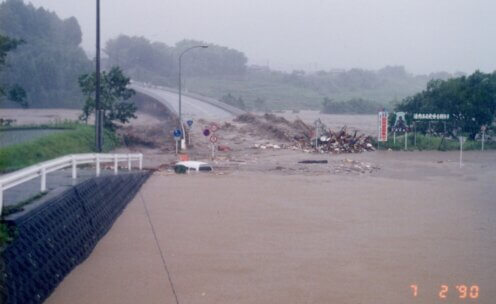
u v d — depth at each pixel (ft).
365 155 167.22
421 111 208.64
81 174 68.13
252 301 38.55
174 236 57.36
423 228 62.75
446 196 88.79
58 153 113.19
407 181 108.99
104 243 54.03
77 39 390.63
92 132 152.46
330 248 53.06
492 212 73.87
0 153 86.22
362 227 62.95
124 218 66.49
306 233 59.52
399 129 189.26
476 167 138.72
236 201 79.41
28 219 38.17
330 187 96.58
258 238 56.80
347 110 464.24
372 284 42.34
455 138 203.41
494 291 40.78
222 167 127.85
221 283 42.29
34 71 308.40
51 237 41.50
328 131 194.90
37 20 358.64
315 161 142.61
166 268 45.96
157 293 39.81
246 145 179.52
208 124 218.59
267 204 77.36
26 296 33.68
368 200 83.05
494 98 202.69
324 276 44.24
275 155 159.02
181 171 115.24
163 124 218.38
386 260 49.11
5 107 294.46
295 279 43.45
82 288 40.29
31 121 214.90
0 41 117.60
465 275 44.73
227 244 54.08
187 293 40.04
